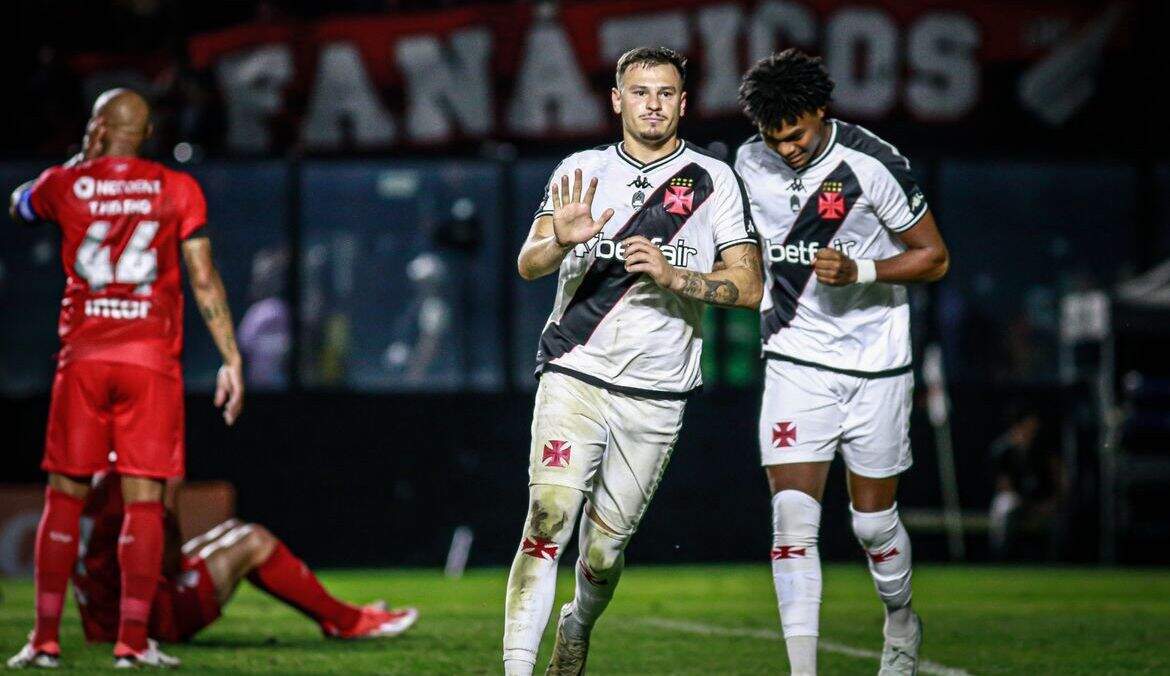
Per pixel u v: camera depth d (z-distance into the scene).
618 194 18.91
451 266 56.28
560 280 19.20
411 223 56.22
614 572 19.39
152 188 23.70
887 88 57.66
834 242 21.48
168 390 23.69
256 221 55.44
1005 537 56.69
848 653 26.67
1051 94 58.19
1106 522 56.59
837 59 57.34
